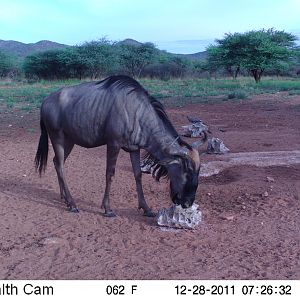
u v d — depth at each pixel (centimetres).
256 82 2705
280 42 3341
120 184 636
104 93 506
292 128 1052
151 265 410
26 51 10788
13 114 1382
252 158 738
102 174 684
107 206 521
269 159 729
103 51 3938
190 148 465
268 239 462
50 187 625
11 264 413
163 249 441
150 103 498
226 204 559
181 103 1625
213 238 465
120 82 505
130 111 493
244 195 584
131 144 503
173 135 493
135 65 4100
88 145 530
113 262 415
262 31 3262
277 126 1084
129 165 732
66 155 550
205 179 661
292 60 3706
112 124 497
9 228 489
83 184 636
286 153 773
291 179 639
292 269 403
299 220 509
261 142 879
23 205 557
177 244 452
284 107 1445
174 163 466
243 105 1527
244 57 3052
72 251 437
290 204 555
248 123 1138
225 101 1669
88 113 509
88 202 567
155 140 491
